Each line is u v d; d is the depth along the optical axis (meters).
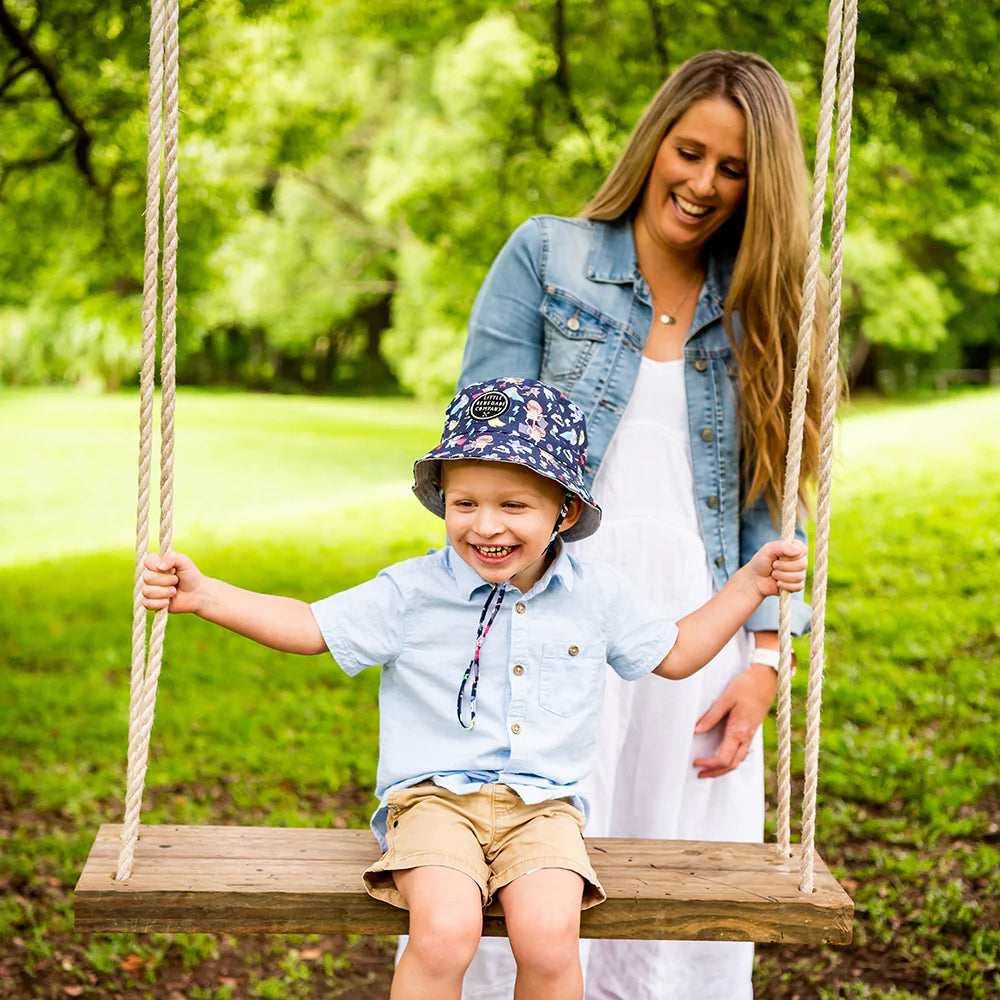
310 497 14.52
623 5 7.07
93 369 29.22
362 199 22.28
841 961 3.59
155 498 14.63
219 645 7.05
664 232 2.52
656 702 2.57
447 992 1.90
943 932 3.69
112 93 6.45
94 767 5.20
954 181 6.25
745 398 2.56
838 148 2.13
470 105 13.07
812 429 2.60
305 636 2.14
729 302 2.53
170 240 1.99
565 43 7.33
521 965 1.93
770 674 2.66
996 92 5.69
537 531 2.11
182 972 3.59
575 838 2.08
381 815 2.19
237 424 22.42
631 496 2.54
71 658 6.83
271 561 9.76
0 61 6.30
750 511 2.66
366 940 3.84
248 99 7.54
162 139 2.01
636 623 2.25
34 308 26.05
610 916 2.06
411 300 20.52
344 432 21.72
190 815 4.63
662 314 2.60
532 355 2.60
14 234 7.78
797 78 5.96
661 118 2.48
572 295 2.57
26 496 14.80
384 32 8.27
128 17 5.69
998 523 8.85
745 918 2.08
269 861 2.13
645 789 2.61
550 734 2.17
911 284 16.23
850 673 5.94
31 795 4.88
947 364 25.53
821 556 2.18
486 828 2.09
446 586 2.18
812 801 2.12
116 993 3.47
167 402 2.02
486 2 7.95
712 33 6.15
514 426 2.10
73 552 10.88
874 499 9.99
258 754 5.26
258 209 20.50
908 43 5.53
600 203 2.63
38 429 21.67
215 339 31.34
